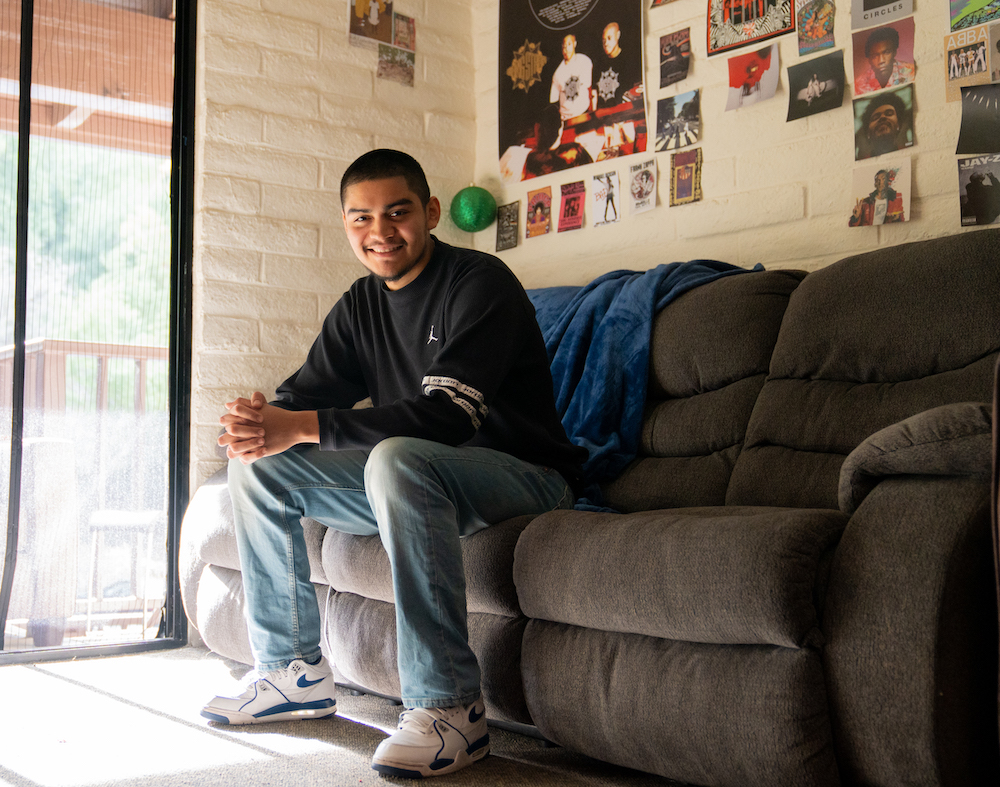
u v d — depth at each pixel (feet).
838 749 3.62
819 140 7.52
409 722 4.53
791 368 6.00
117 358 8.34
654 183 8.79
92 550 8.11
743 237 8.04
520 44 10.20
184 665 7.52
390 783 4.36
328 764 4.67
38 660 7.67
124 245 8.45
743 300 6.54
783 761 3.60
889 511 3.69
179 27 8.79
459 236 10.48
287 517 5.55
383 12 9.98
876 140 7.14
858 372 5.67
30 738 5.20
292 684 5.54
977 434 3.50
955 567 3.44
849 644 3.59
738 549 3.82
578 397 7.09
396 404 5.03
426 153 10.23
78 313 8.20
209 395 8.56
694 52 8.53
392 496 4.68
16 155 8.04
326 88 9.50
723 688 3.83
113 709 5.95
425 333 5.80
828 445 5.55
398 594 4.67
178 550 8.43
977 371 5.05
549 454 5.70
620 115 9.14
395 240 5.66
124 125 8.50
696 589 3.92
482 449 5.18
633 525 4.44
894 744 3.42
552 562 4.66
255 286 8.87
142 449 8.39
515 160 10.18
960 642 3.45
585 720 4.43
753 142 8.00
